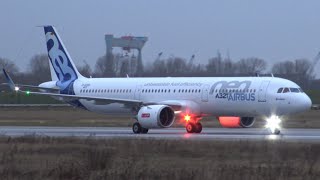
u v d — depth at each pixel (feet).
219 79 495.00
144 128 497.05
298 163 265.75
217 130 546.26
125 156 301.22
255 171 234.17
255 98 473.67
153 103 517.14
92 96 556.51
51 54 591.37
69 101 578.66
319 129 549.54
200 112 499.92
